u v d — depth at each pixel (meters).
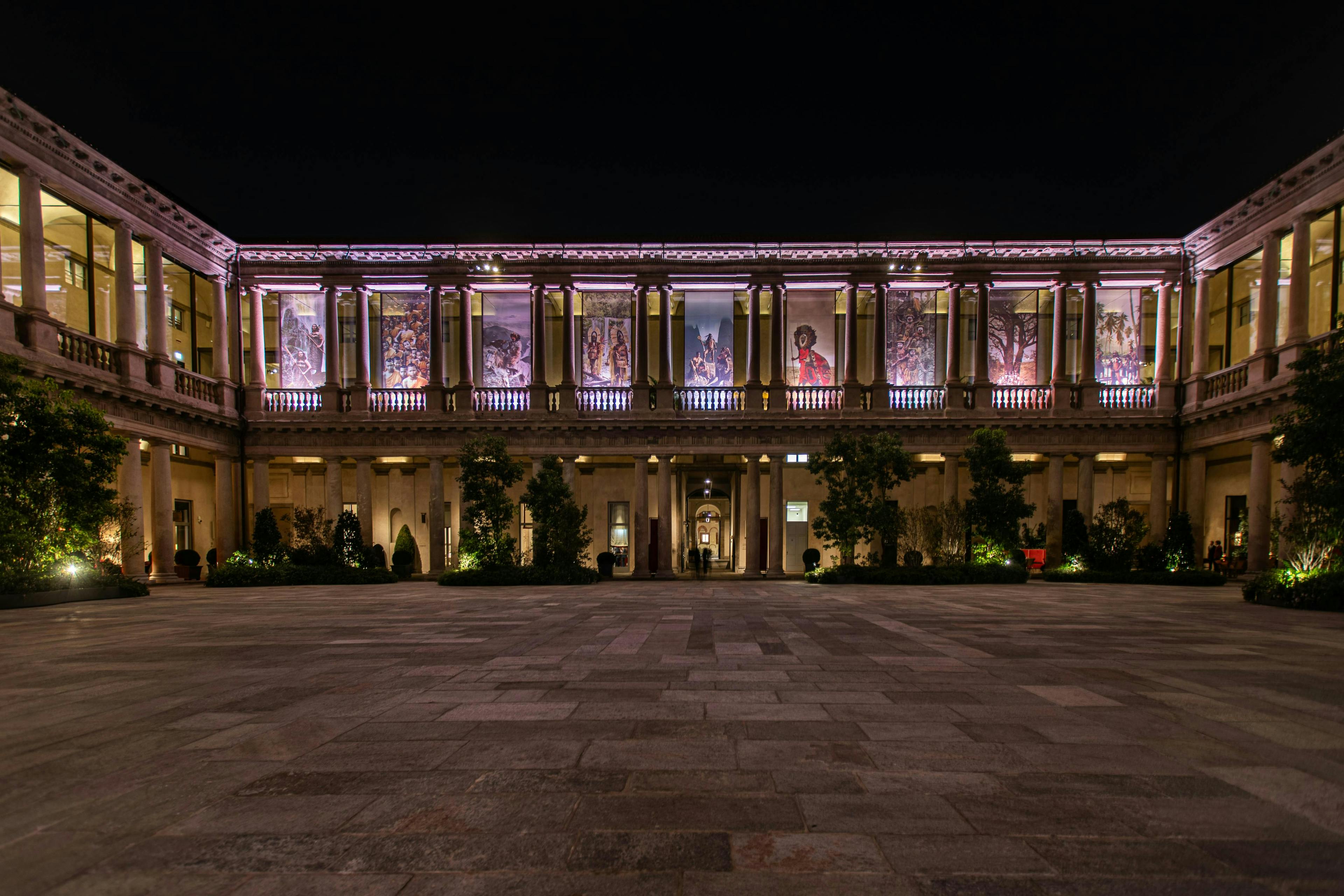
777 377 29.64
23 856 3.37
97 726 5.66
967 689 6.98
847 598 18.34
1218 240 27.23
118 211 23.89
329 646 9.96
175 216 26.55
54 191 21.75
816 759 4.80
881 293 29.64
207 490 31.61
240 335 29.98
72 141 21.58
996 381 30.50
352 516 28.33
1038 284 29.88
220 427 28.81
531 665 8.34
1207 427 27.33
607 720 5.78
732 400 30.33
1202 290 28.11
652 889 3.06
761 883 3.12
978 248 29.17
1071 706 6.29
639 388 29.78
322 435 30.08
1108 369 30.17
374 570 26.56
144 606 17.00
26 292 20.31
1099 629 11.87
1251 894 3.01
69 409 18.19
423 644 10.19
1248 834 3.63
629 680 7.41
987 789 4.25
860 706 6.29
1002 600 17.86
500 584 24.27
